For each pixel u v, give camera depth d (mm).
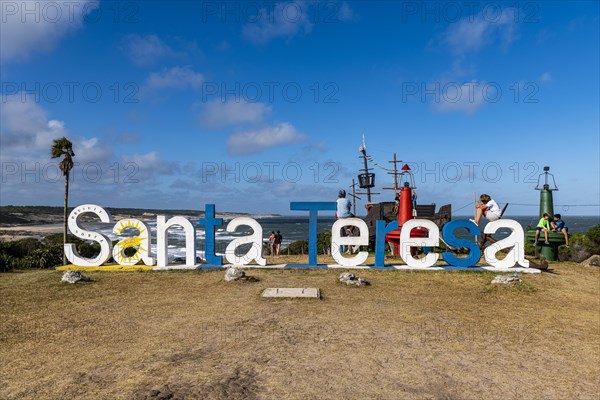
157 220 12984
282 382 4852
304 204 13078
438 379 5059
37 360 5582
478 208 14688
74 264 13078
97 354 5785
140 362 5457
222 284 10414
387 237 14094
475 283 10766
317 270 12383
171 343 6211
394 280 11016
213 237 13156
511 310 8547
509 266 12492
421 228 13109
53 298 9297
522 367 5535
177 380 4883
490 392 4766
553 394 4766
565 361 5812
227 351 5844
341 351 5867
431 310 8242
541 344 6500
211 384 4770
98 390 4641
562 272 12586
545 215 15094
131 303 8789
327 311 7938
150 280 11195
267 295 9000
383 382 4918
